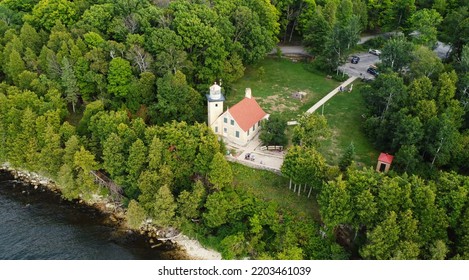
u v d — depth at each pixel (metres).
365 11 127.19
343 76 108.44
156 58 91.94
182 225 72.12
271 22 110.06
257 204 71.25
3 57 97.06
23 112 83.50
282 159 79.88
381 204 61.97
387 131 79.69
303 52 123.25
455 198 60.56
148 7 99.31
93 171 80.25
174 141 73.56
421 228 60.91
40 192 82.00
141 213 71.19
